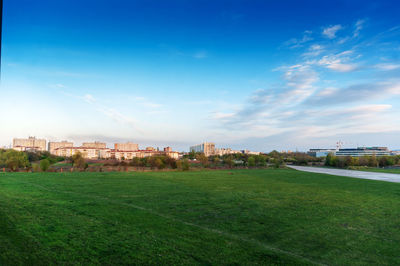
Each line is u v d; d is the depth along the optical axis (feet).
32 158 347.36
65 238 33.22
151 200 65.16
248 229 43.70
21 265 24.88
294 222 49.39
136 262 27.81
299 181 130.62
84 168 191.21
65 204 53.83
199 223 45.91
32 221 39.42
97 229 37.86
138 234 36.83
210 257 30.48
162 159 242.58
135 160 252.83
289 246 36.65
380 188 106.93
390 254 34.96
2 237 31.45
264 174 176.65
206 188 93.35
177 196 73.10
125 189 82.53
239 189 93.40
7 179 96.68
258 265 29.09
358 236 42.19
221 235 39.19
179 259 29.30
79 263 26.58
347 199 77.05
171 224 43.34
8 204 50.21
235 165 297.12
